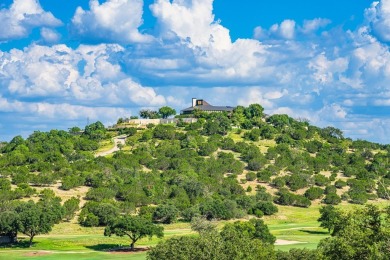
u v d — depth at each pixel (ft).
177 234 618.85
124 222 532.73
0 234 566.36
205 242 325.01
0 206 640.58
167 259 330.75
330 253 263.49
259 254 332.60
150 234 534.37
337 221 284.20
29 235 568.41
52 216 571.69
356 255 249.55
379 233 254.68
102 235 613.93
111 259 463.42
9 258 469.98
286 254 342.44
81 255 488.85
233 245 325.21
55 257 474.90
